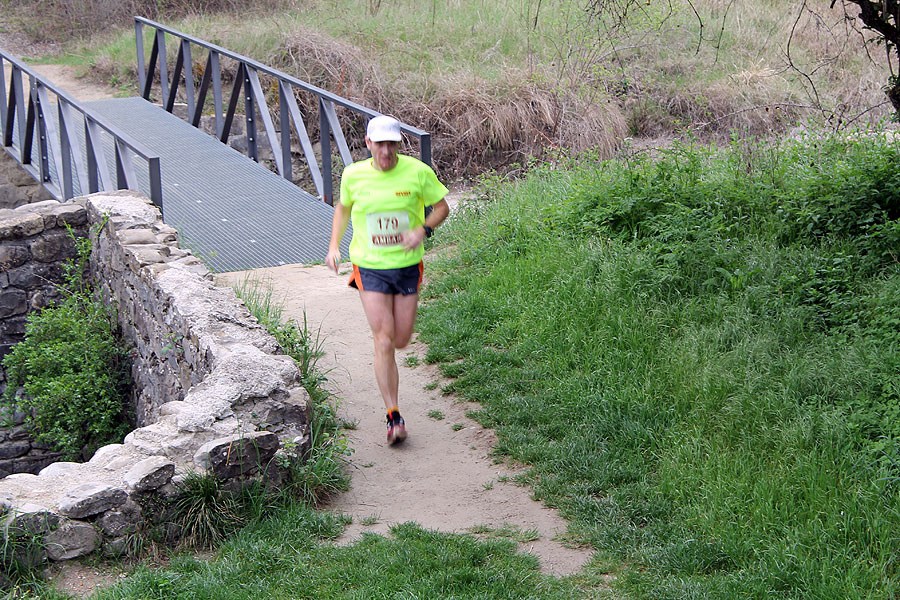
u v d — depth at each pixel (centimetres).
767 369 522
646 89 1510
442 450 517
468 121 1412
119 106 1351
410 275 512
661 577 380
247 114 1166
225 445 430
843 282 610
